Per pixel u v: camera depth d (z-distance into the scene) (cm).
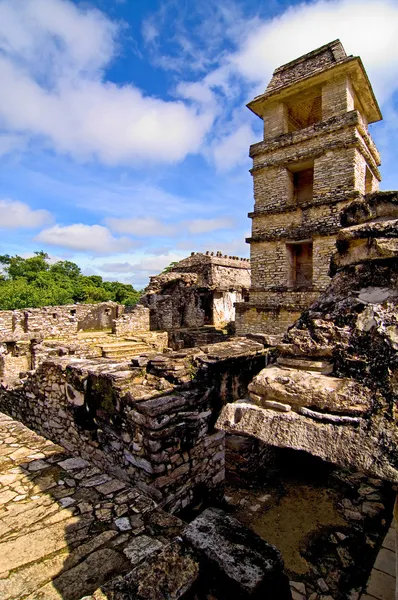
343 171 1272
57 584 276
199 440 536
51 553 306
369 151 1429
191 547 221
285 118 1500
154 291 2403
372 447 146
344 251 237
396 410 150
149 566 207
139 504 373
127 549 312
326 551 480
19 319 1602
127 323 1919
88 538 324
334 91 1311
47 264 4409
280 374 200
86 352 1352
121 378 537
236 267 2859
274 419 180
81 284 4384
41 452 477
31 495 385
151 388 529
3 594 266
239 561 205
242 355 659
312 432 165
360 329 187
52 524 341
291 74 1469
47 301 2841
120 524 343
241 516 560
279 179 1454
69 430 635
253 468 653
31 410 763
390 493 616
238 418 194
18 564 294
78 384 597
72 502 374
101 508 365
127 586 196
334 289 228
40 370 714
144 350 1580
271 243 1461
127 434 502
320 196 1326
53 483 407
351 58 1227
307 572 444
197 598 198
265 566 202
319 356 198
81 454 605
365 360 174
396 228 203
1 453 472
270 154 1477
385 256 201
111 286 4838
